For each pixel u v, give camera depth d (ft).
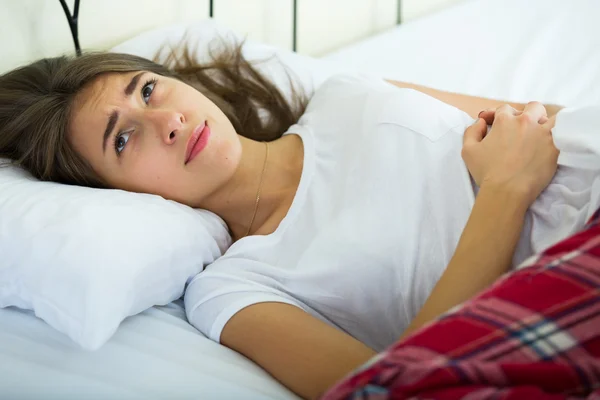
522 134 3.06
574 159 2.85
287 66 4.89
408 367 1.95
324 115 3.83
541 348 2.00
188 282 3.44
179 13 5.40
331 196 3.42
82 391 2.59
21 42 4.48
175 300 3.53
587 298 2.06
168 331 3.03
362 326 3.25
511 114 3.24
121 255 2.85
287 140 3.91
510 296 2.15
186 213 3.42
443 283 2.73
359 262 3.14
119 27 5.02
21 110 3.84
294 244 3.38
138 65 3.92
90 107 3.62
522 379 1.92
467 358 1.99
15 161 3.85
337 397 1.98
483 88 4.99
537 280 2.17
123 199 3.21
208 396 2.62
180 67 4.58
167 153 3.50
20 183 3.29
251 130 4.35
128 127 3.56
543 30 5.53
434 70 5.27
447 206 3.15
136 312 3.04
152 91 3.67
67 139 3.71
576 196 2.85
